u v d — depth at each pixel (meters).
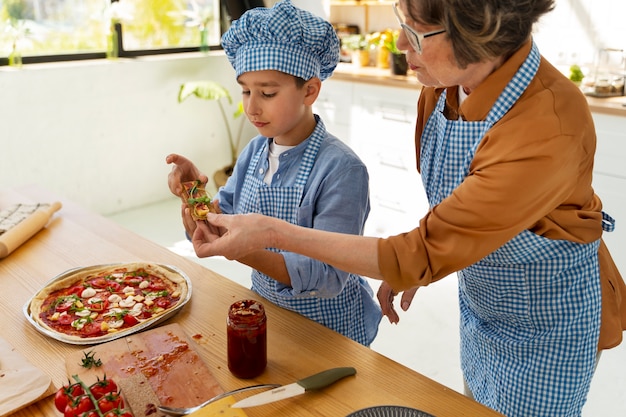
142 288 1.38
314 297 1.28
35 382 1.02
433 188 1.25
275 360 1.11
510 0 0.88
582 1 3.33
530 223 0.96
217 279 1.43
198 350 1.14
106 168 3.93
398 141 3.70
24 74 3.42
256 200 1.42
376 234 3.80
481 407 0.99
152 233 3.71
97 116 3.80
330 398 1.01
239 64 1.27
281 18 1.20
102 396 0.92
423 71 1.05
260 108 1.27
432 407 0.99
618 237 2.94
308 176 1.36
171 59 4.09
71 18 3.76
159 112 4.12
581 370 1.22
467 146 1.12
